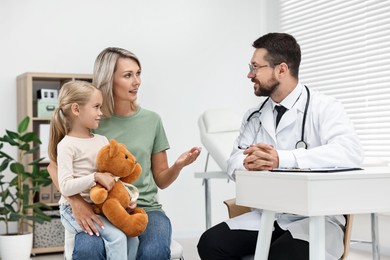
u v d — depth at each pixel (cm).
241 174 154
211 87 476
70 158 178
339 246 178
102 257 172
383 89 375
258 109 210
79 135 186
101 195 170
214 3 478
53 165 194
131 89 203
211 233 197
